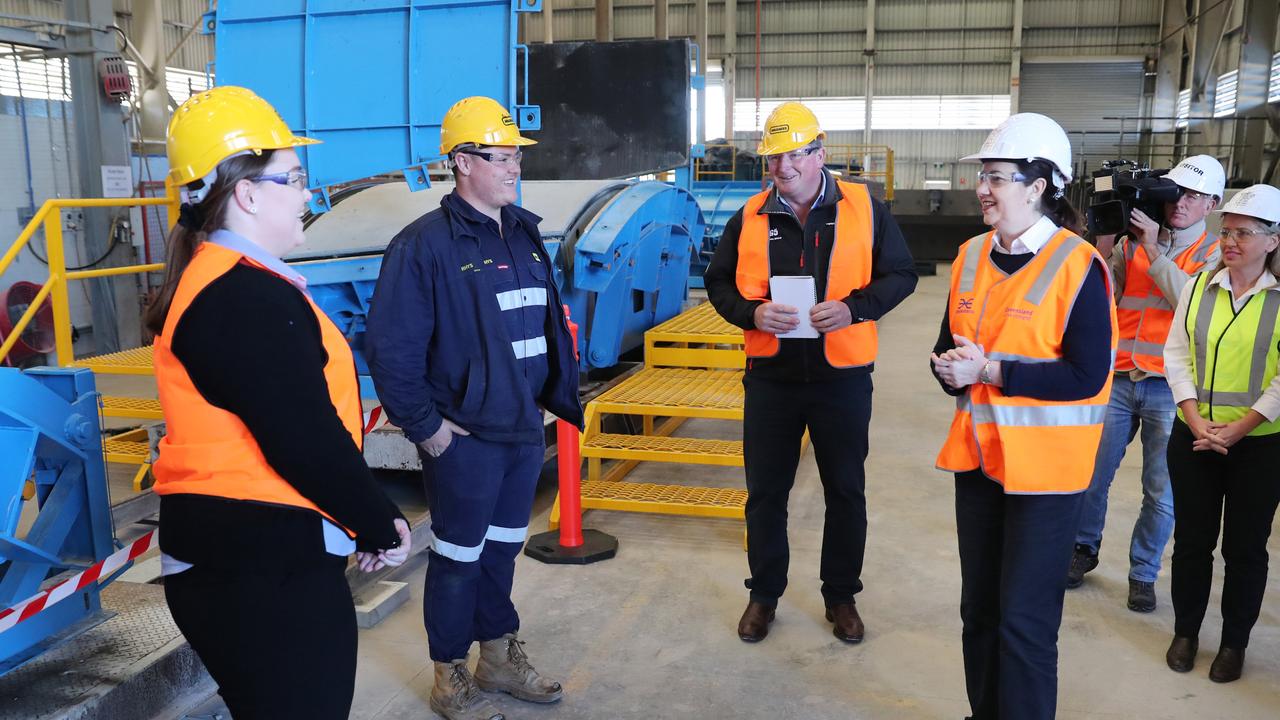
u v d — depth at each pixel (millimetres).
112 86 8461
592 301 5387
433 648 2838
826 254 3160
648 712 2916
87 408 2488
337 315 4465
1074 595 3793
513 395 2676
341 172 4523
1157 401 3502
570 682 3111
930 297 14672
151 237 10289
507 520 2889
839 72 24562
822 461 3293
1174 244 3527
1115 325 2242
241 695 1606
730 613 3631
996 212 2264
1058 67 23781
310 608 1603
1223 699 2955
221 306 1463
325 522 1615
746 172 13648
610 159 7312
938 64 24172
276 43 4570
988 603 2432
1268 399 2797
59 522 2436
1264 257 2873
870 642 3381
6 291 8180
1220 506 3066
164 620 2877
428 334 2615
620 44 7188
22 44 7891
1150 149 22828
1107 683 3070
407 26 4387
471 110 2574
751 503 3387
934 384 8156
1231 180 15320
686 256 7004
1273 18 15211
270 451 1483
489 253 2660
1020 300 2236
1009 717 2293
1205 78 20016
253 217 1564
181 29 18141
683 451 4516
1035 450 2219
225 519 1526
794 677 3129
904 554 4254
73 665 2576
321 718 1635
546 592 3828
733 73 24469
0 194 8523
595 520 4715
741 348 6520
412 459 4438
